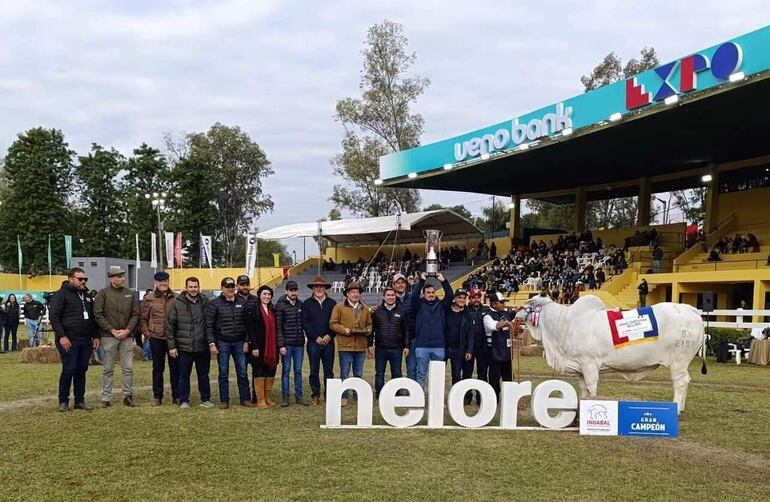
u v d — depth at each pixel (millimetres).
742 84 17844
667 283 25062
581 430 7906
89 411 9195
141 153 62188
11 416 8836
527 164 31344
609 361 8648
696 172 33500
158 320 9805
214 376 13305
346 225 37344
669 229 32688
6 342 20109
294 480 5965
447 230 39594
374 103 46438
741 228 30734
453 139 29953
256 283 45125
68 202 63031
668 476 6223
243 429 8023
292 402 10078
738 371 14844
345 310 9914
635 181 36656
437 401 8258
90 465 6422
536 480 6039
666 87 19906
